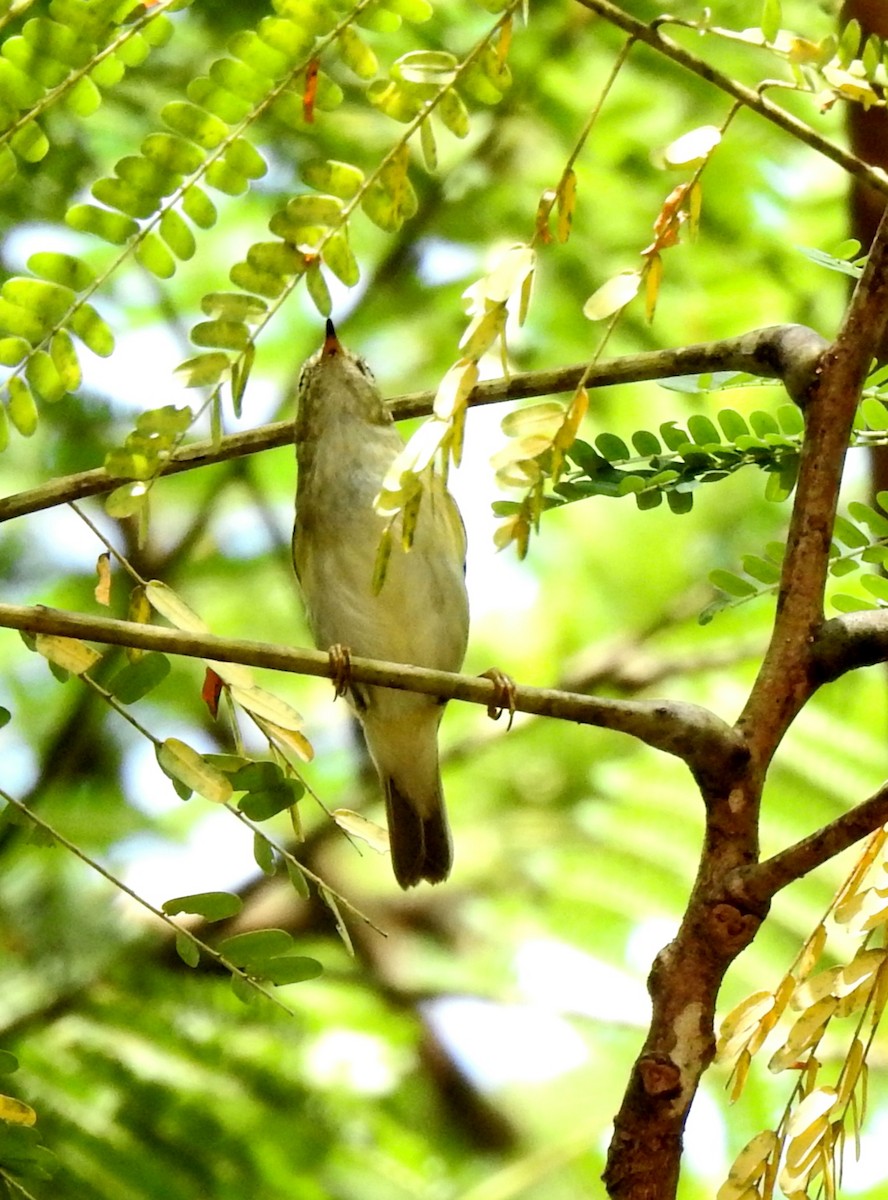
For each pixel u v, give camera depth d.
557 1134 11.52
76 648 4.86
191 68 9.38
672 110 10.84
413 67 4.40
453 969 10.95
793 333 4.98
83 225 4.59
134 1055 8.75
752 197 11.20
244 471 13.06
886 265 4.68
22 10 4.43
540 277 11.10
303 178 4.46
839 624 4.63
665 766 10.44
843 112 7.18
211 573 13.81
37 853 10.23
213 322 4.42
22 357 4.68
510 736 12.85
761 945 9.02
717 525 13.45
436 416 4.02
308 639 13.71
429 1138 11.47
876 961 4.46
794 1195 4.40
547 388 5.42
